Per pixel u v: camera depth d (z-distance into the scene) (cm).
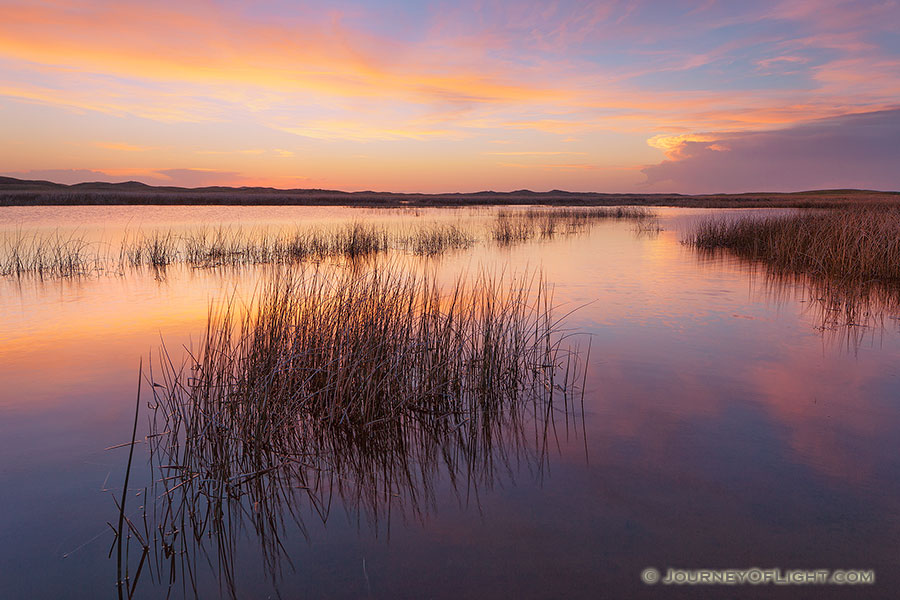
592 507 372
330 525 363
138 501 391
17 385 605
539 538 341
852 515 356
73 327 848
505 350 650
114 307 993
